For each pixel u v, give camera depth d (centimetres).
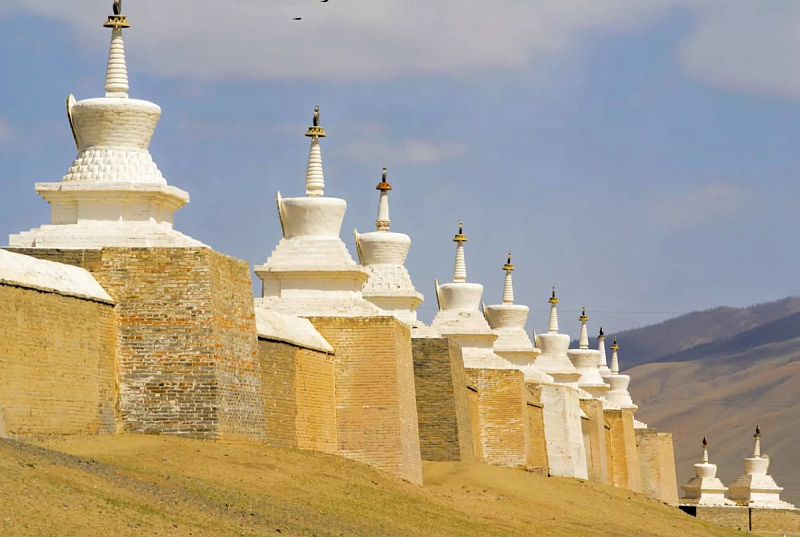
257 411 7575
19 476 5488
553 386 13338
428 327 10400
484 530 7550
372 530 6612
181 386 7112
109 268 7169
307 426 8325
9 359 6331
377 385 8762
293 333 8288
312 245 8962
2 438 6109
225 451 7056
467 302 11912
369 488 7588
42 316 6556
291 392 8138
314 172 9119
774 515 15800
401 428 8781
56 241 7256
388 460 8712
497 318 13312
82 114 7450
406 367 9119
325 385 8625
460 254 12062
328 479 7419
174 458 6669
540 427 12756
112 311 7125
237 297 7469
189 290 7150
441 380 10125
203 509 5878
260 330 7838
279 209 9075
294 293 8925
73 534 5069
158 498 5828
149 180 7431
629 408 18038
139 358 7125
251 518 5997
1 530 4941
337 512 6788
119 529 5241
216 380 7125
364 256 10369
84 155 7456
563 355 15125
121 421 7094
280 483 6919
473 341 11844
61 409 6656
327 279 8925
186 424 7106
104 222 7338
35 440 6406
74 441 6606
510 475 10138
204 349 7125
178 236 7350
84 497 5481
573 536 8438
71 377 6738
